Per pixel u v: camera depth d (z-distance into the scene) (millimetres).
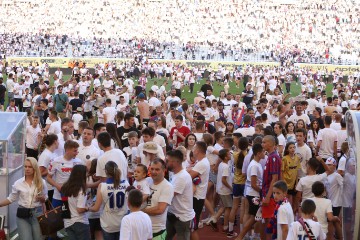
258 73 52094
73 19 86312
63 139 14305
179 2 90438
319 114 18531
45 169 11953
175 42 79125
